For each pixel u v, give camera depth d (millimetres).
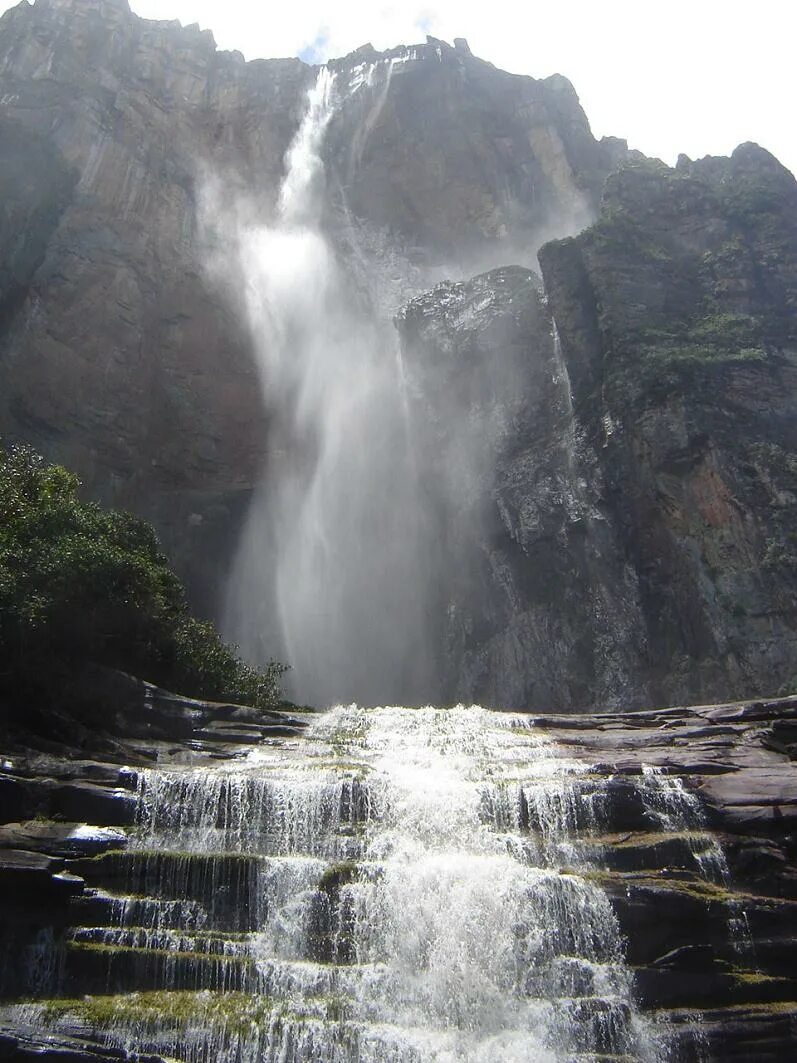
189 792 16219
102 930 13328
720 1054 12836
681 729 20734
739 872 15781
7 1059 11336
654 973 13555
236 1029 12164
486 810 16484
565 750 19938
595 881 14508
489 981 13508
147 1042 11984
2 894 13375
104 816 15664
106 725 19281
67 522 21625
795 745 19219
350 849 15500
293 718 21797
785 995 13891
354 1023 12469
